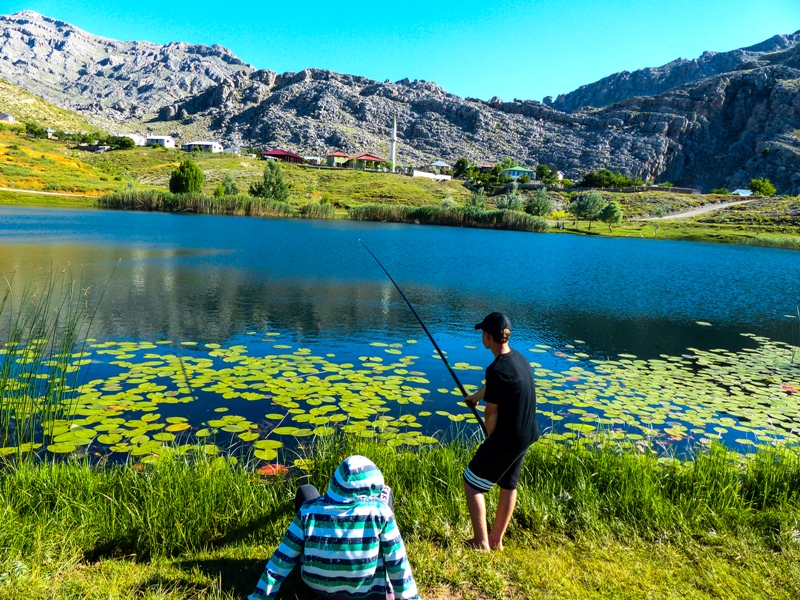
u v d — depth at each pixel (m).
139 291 16.33
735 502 4.64
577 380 9.62
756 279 27.19
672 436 6.96
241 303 15.45
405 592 2.83
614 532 4.20
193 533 3.92
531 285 22.38
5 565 3.25
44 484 4.23
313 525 2.82
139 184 90.25
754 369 10.93
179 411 7.04
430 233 51.59
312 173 112.56
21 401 6.99
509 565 3.63
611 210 68.75
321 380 8.68
